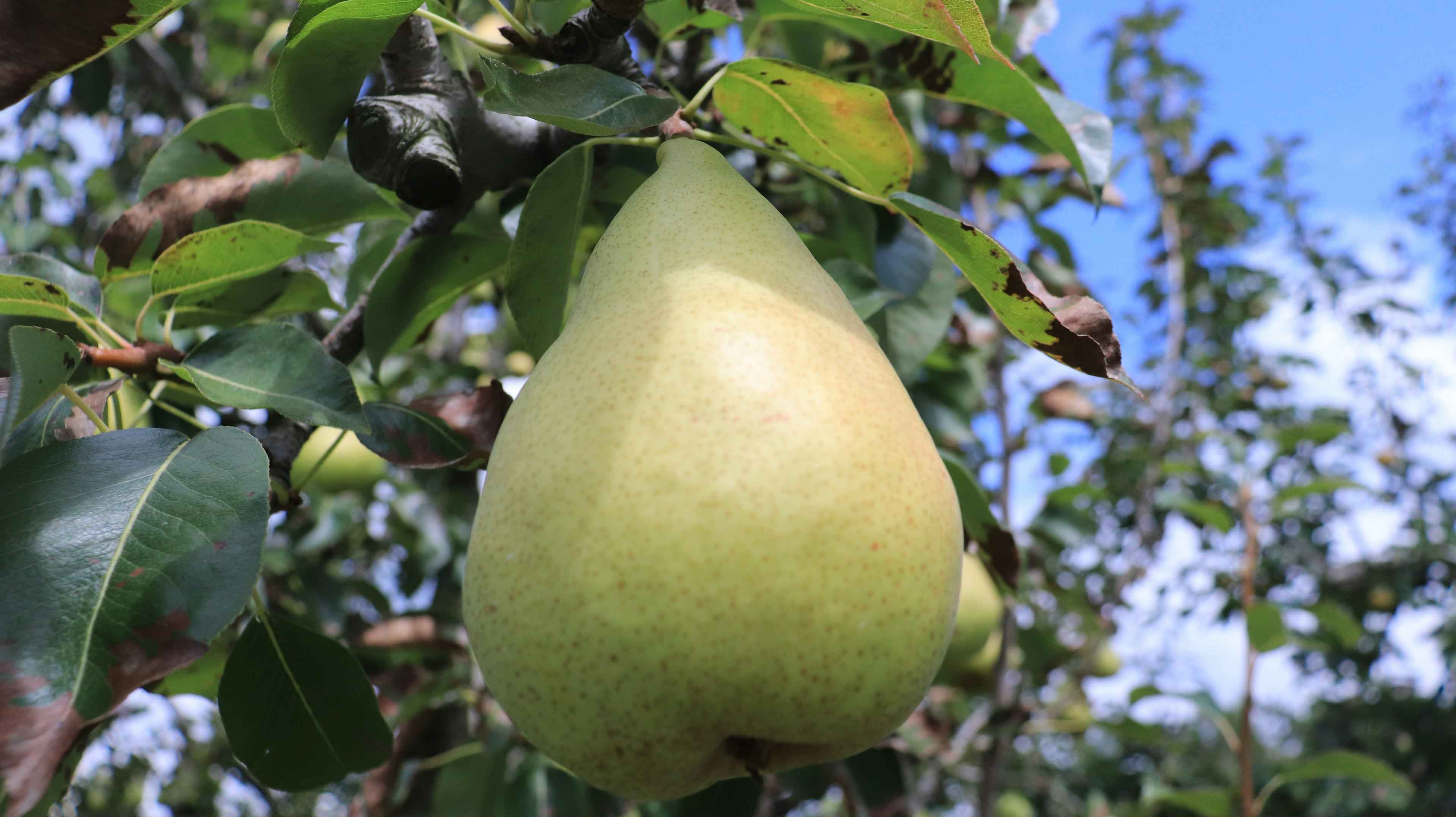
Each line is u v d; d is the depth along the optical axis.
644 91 0.35
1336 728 1.83
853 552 0.30
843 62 0.51
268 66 0.83
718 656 0.30
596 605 0.30
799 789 0.57
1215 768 2.15
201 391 0.36
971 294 0.70
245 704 0.39
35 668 0.30
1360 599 1.42
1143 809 1.11
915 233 0.51
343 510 0.86
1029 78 0.46
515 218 0.45
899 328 0.51
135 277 0.42
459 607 0.89
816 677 0.30
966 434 0.70
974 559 0.66
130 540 0.32
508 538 0.31
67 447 0.33
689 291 0.33
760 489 0.30
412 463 0.39
